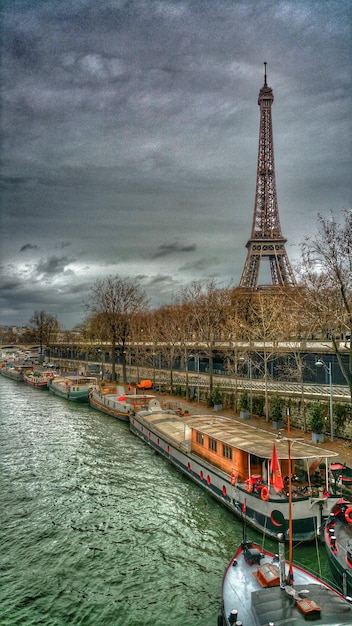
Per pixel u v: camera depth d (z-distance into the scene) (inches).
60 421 2541.8
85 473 1592.0
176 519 1210.6
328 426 1838.1
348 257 1598.2
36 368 5708.7
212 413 2363.4
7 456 1814.7
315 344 2410.2
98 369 4877.0
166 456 1727.4
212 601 864.3
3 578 949.8
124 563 1001.5
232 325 2967.5
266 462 1165.1
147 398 2568.9
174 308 4296.3
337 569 821.2
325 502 1027.3
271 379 2536.9
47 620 816.3
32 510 1284.4
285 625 622.5
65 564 1002.1
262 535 1083.9
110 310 3902.6
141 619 815.7
